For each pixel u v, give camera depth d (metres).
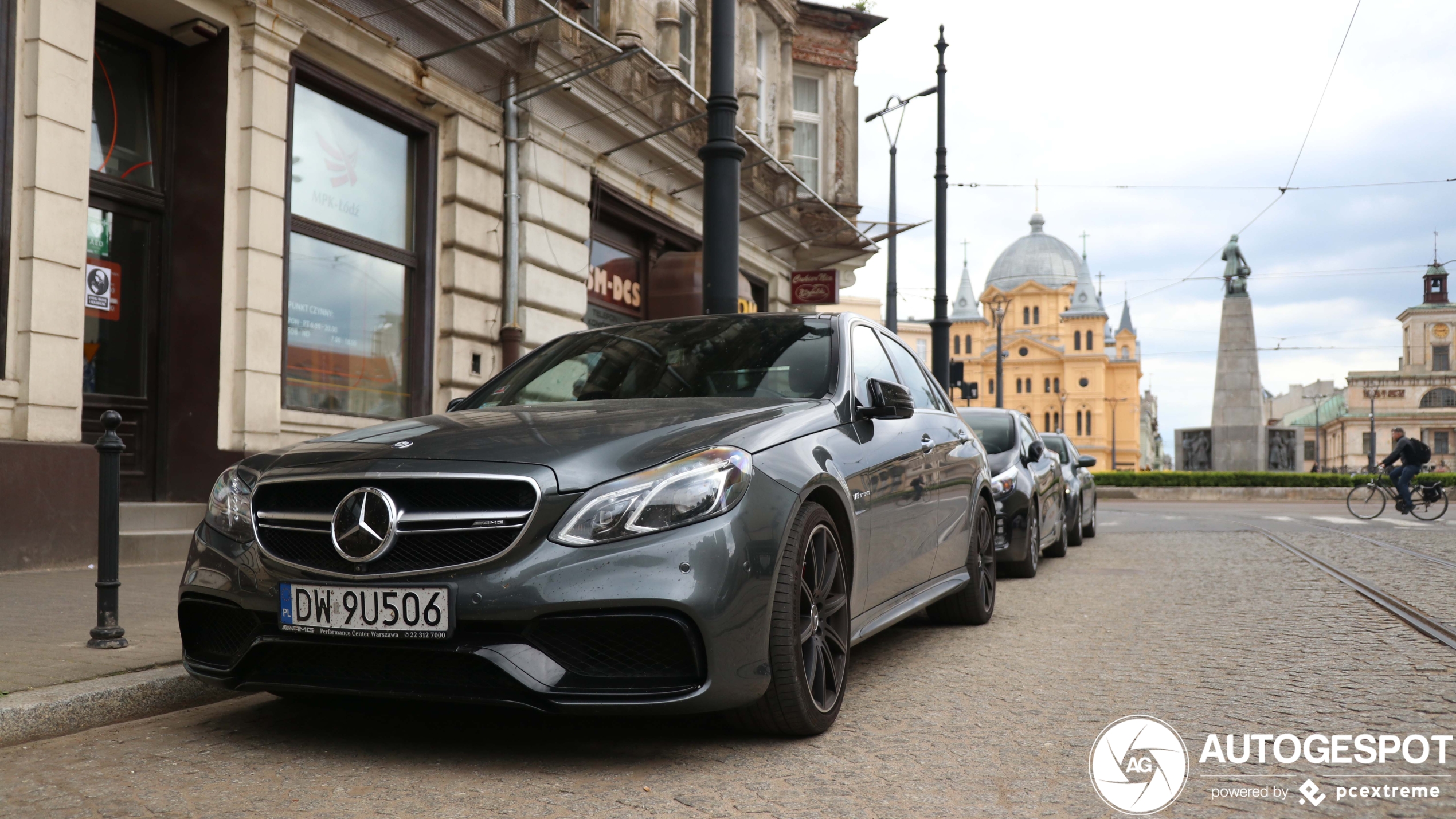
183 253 8.05
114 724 3.61
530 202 11.25
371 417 9.46
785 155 17.20
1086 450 124.12
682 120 13.11
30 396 6.64
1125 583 8.19
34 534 6.59
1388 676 4.49
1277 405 162.62
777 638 3.23
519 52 10.66
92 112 7.47
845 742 3.43
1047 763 3.21
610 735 3.47
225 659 3.37
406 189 10.10
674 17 13.76
